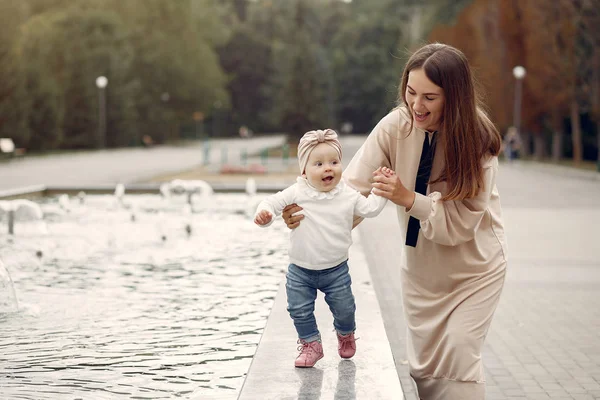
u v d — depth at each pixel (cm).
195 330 518
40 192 1758
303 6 12075
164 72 8794
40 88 5200
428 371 404
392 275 953
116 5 8531
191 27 9569
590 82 3916
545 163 4388
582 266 1039
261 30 12875
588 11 3788
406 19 11356
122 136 6806
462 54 366
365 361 399
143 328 525
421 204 365
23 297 632
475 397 386
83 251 905
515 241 1265
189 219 1273
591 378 581
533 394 545
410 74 368
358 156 406
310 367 389
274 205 370
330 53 11700
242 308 588
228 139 10794
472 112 363
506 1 4762
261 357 407
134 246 945
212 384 404
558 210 1762
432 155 386
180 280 711
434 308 401
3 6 4566
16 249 923
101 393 391
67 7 7500
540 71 4200
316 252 376
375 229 1398
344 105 11444
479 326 388
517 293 876
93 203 1563
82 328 526
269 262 816
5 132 4662
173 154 5325
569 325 736
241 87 12325
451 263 394
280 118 7744
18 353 464
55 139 5306
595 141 5038
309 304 388
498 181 2816
